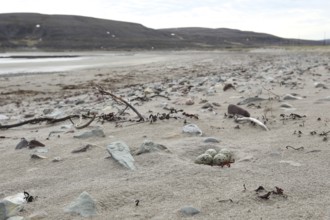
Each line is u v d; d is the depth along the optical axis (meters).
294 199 3.77
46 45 99.06
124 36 132.25
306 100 9.62
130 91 14.93
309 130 6.49
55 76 25.06
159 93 13.18
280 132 6.51
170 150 5.59
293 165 4.76
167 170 4.73
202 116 8.15
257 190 3.96
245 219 3.41
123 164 4.99
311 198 3.78
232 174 4.50
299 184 4.13
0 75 26.03
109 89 17.02
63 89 18.78
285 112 8.16
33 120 8.63
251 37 195.50
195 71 26.72
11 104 14.14
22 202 4.02
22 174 5.05
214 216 3.50
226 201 3.79
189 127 6.80
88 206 3.73
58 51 86.88
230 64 33.78
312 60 33.50
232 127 7.07
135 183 4.35
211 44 137.00
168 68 30.56
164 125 7.44
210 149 5.45
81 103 12.54
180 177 4.47
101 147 5.97
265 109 8.54
